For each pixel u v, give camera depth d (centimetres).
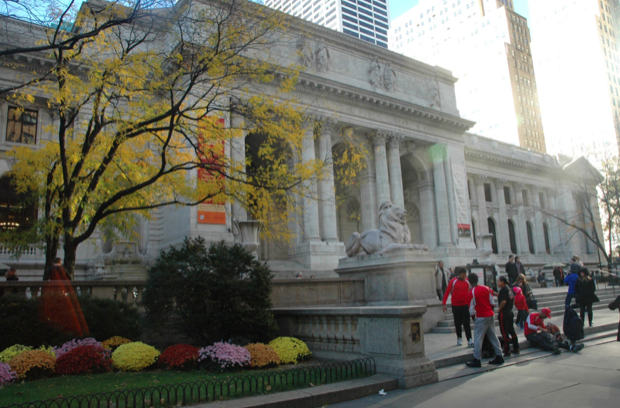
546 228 7419
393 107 4434
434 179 4953
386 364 970
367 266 1886
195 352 1102
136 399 782
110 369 1066
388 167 4503
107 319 1197
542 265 6366
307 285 1705
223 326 1196
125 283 1367
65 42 1284
